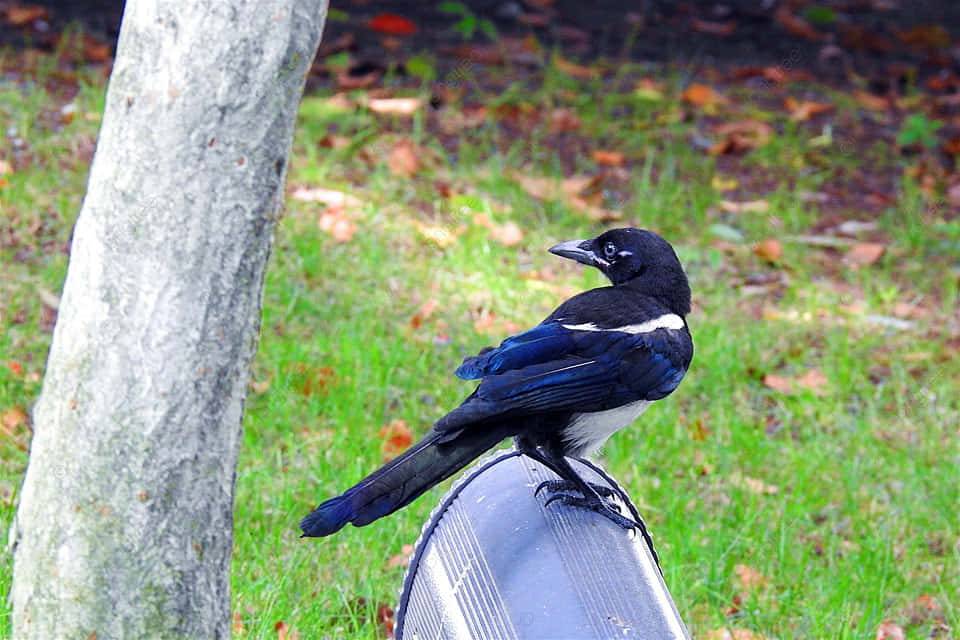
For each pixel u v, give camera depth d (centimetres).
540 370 666
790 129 1695
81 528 561
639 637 533
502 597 563
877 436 1089
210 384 555
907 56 2012
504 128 1619
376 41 1836
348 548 870
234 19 525
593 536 595
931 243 1445
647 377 697
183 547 569
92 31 1719
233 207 542
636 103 1700
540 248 1327
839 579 873
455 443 613
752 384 1159
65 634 572
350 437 988
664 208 1433
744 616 848
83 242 550
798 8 2133
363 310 1172
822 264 1388
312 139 1479
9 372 1001
